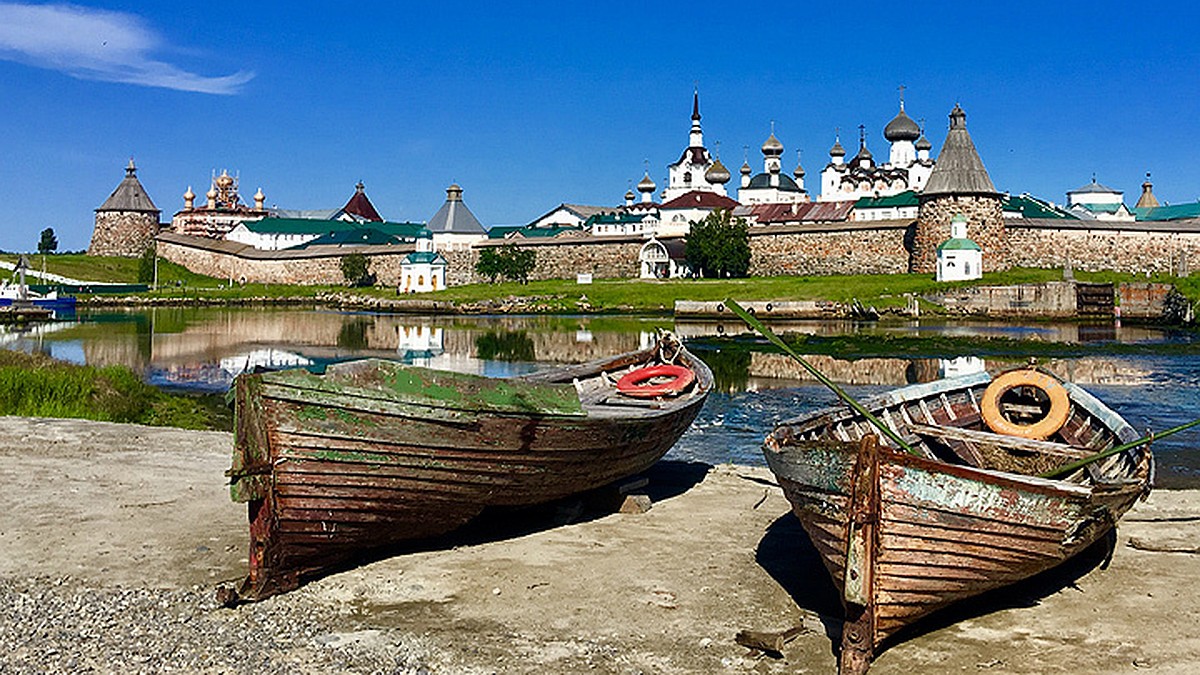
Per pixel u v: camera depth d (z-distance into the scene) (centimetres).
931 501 1091
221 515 1669
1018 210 12669
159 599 1269
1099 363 5022
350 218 19412
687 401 1880
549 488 1547
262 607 1253
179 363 5200
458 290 12169
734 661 1105
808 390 3912
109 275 15350
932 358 5284
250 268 15588
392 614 1235
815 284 10325
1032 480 1130
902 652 1132
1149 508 1839
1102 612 1248
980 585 1152
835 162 17600
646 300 10238
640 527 1656
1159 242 10981
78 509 1683
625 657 1110
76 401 2948
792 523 1692
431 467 1356
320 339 6919
